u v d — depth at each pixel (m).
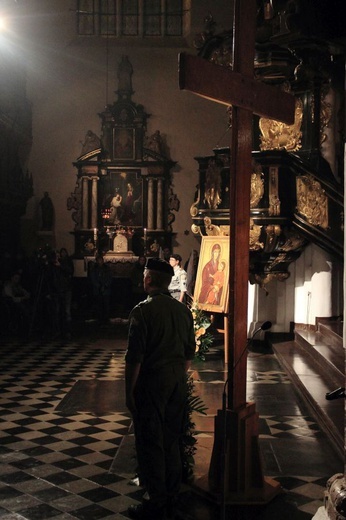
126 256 19.20
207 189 11.27
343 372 7.82
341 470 5.54
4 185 17.86
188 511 4.56
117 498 4.88
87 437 6.54
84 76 20.25
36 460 5.78
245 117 4.78
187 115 20.16
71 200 20.08
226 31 10.79
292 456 5.91
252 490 4.79
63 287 14.02
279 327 12.55
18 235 19.94
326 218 10.76
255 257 11.09
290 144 11.70
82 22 20.44
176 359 4.45
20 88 19.25
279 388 8.91
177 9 20.48
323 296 12.09
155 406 4.33
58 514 4.57
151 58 20.25
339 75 10.21
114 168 20.02
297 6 3.75
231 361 4.70
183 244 20.14
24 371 10.21
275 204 10.67
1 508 4.68
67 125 20.23
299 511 4.60
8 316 15.06
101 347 12.88
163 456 4.36
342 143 11.59
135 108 20.05
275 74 10.99
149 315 4.35
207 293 10.83
